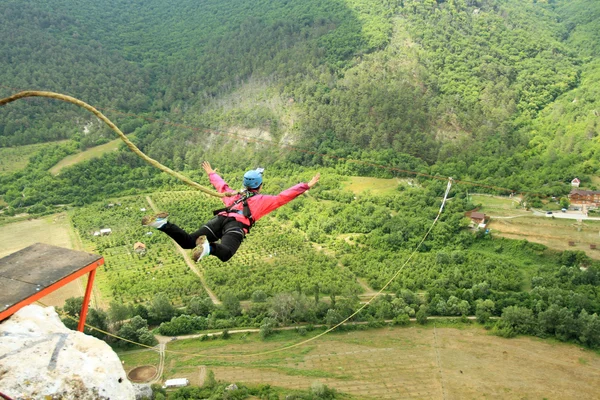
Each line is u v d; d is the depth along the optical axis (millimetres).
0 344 8523
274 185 111688
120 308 56438
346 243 83188
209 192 9891
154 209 103625
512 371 50156
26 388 7938
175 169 125750
